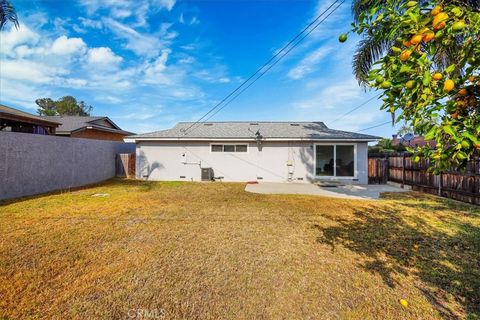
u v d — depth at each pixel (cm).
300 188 1089
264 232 477
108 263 342
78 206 689
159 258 359
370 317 235
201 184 1203
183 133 1402
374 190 1031
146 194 902
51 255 364
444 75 125
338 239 440
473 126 117
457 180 795
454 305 252
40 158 910
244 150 1340
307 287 286
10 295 265
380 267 333
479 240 429
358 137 1231
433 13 119
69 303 253
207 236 452
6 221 536
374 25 147
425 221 552
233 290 280
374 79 137
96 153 1284
